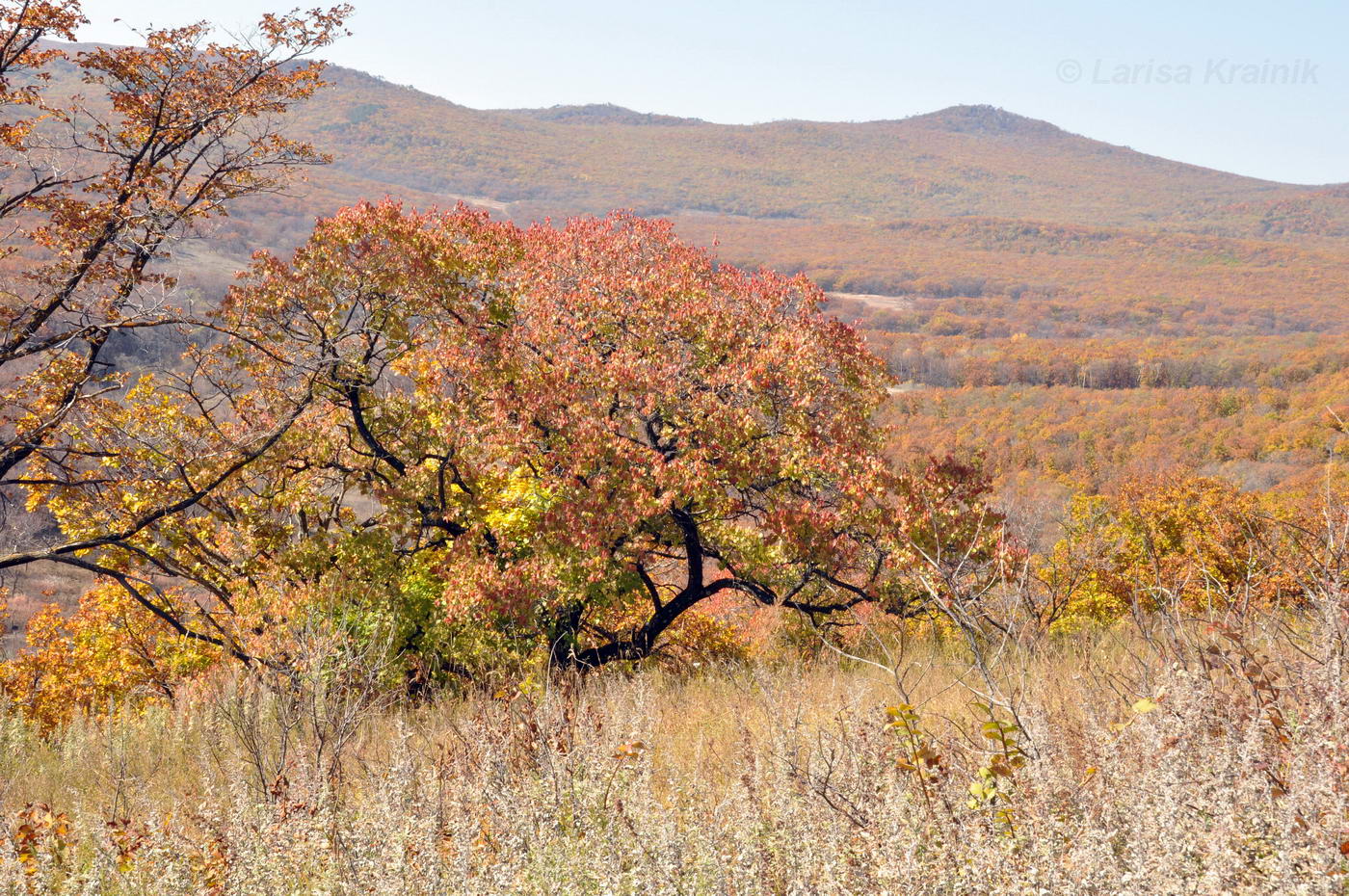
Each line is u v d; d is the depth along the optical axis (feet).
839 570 59.88
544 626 56.59
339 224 59.72
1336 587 11.14
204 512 70.69
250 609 50.24
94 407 57.57
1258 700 11.12
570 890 10.43
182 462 56.24
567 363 60.75
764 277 68.28
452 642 50.39
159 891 12.50
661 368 60.03
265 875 12.02
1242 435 311.47
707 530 60.54
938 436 366.02
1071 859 8.83
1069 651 20.67
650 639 61.11
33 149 53.52
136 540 61.52
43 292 53.01
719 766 16.02
